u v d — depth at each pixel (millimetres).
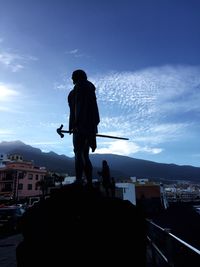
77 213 4508
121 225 4461
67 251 4293
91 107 5945
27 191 71500
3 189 69938
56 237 4363
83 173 5859
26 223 4520
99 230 4410
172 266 5012
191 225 29688
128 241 4414
